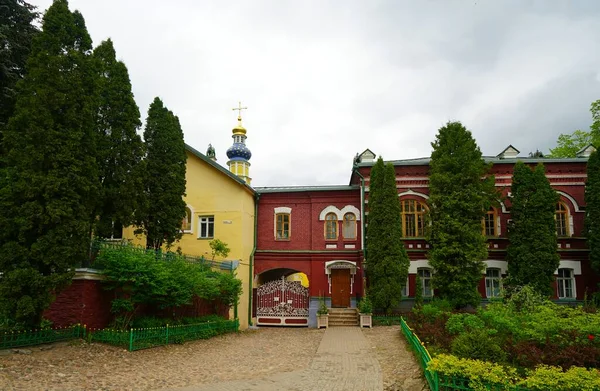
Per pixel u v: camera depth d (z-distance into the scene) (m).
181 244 26.84
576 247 26.41
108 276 15.17
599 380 8.06
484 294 26.22
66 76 14.40
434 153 26.17
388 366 13.21
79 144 14.27
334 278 28.16
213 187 27.25
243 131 33.91
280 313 27.25
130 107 18.42
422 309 19.55
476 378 8.48
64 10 14.87
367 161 28.50
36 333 13.05
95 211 17.08
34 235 13.49
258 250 28.83
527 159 27.64
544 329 12.28
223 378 11.90
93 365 12.15
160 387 10.75
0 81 19.81
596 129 37.31
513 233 25.38
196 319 19.36
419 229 27.47
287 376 12.20
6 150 14.44
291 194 29.45
